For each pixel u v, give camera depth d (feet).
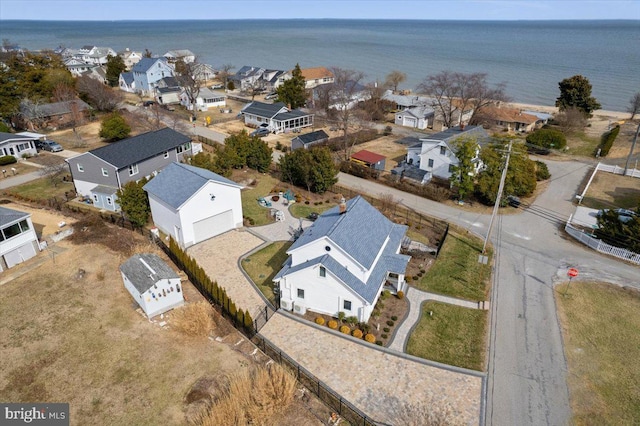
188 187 116.78
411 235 128.26
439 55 643.86
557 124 264.31
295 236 124.67
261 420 64.23
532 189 153.69
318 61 582.35
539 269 110.83
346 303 87.86
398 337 85.20
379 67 524.93
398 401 70.44
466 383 74.43
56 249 112.68
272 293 98.78
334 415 67.00
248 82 368.48
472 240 125.59
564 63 545.85
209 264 109.70
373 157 185.06
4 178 164.86
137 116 255.29
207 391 71.05
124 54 512.63
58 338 82.02
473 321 90.33
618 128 235.81
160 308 88.79
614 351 82.17
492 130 251.19
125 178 143.84
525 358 80.38
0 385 71.67
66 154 192.95
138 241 118.52
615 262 114.32
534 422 67.26
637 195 158.20
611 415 68.54
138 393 70.59
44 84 257.55
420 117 259.19
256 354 79.61
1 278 100.12
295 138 206.08
